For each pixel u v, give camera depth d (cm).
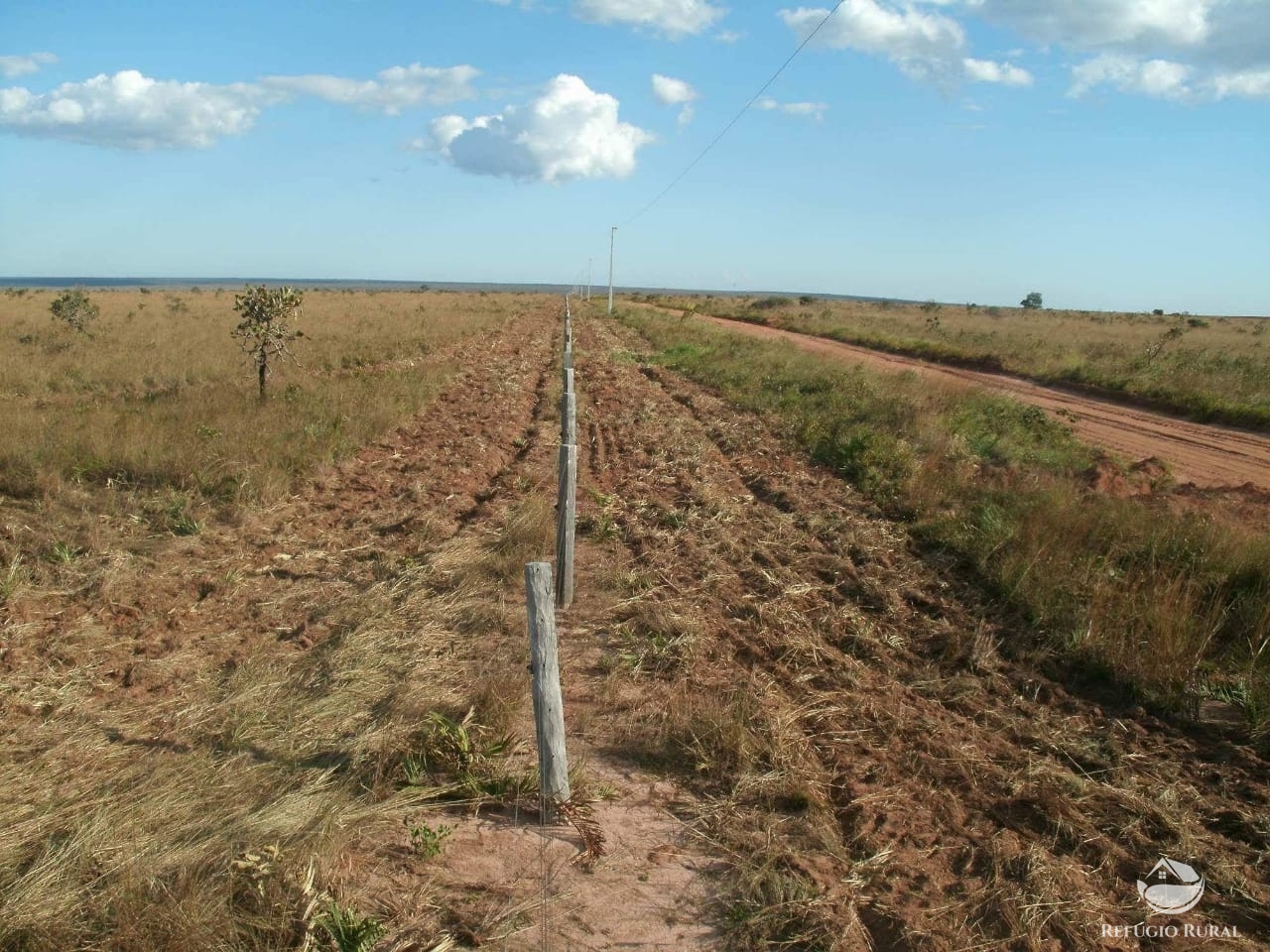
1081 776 471
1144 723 533
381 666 553
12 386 1592
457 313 4409
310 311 3934
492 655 579
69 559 710
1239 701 538
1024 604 680
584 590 718
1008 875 390
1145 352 2698
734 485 1081
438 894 355
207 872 351
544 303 7506
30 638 584
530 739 482
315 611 646
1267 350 3241
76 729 476
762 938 343
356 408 1330
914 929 351
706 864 390
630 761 473
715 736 481
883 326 4728
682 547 833
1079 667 600
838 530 885
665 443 1309
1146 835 422
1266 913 369
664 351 2808
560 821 411
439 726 459
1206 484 1195
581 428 1442
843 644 637
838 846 400
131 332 2552
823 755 485
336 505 919
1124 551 757
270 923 319
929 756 485
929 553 820
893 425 1380
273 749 456
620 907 358
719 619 671
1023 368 2464
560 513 677
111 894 333
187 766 435
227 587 683
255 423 1147
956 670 598
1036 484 966
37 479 891
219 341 2348
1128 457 1352
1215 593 666
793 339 3612
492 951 326
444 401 1641
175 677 541
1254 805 447
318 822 380
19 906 326
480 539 813
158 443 1005
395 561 750
